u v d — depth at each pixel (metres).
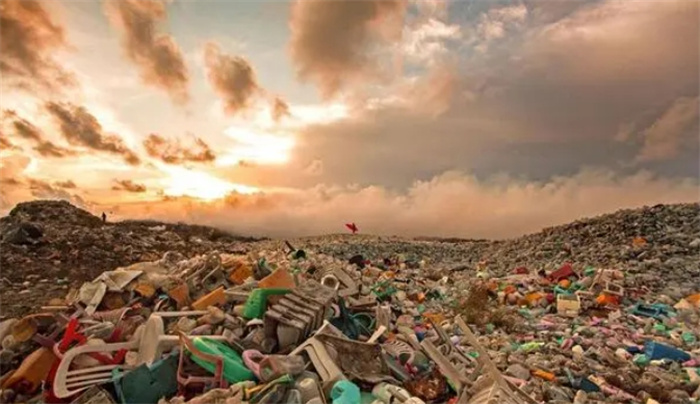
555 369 7.96
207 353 5.62
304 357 5.95
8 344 6.16
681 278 15.86
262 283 7.76
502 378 6.17
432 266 21.70
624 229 22.61
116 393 5.46
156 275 7.93
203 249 24.44
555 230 26.42
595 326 11.41
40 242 17.02
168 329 6.49
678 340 10.26
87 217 25.70
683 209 23.86
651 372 8.20
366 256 24.25
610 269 16.30
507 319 11.48
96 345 5.90
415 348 7.24
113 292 7.46
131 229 26.03
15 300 11.55
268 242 32.06
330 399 5.34
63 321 6.38
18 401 5.47
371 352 6.23
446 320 10.98
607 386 7.39
